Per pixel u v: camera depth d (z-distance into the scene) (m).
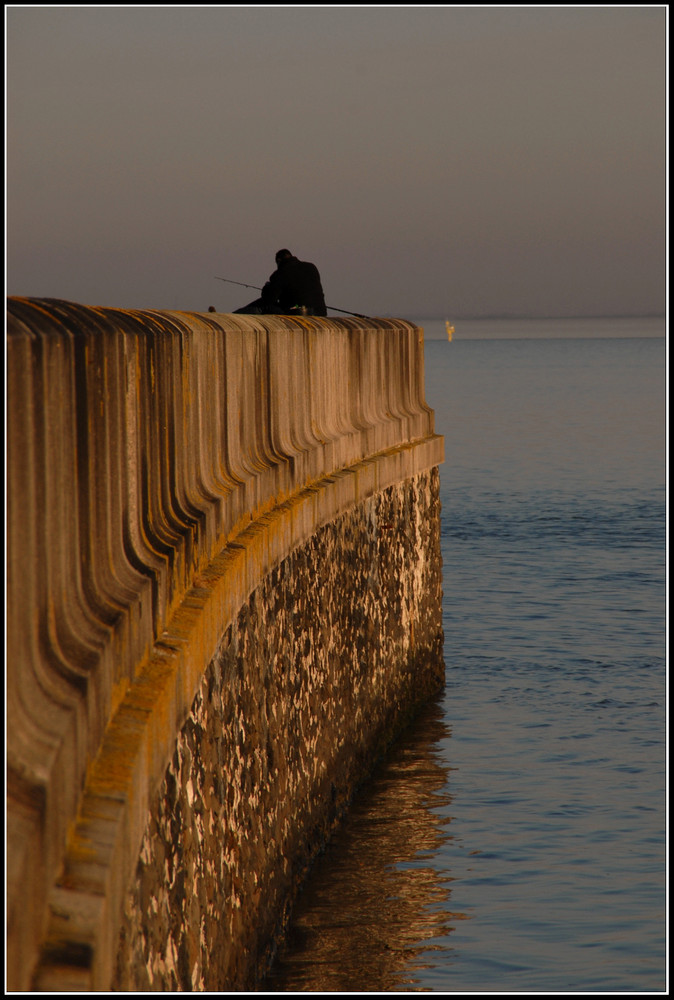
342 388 41.50
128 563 16.28
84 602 13.69
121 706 14.08
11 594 10.64
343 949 27.64
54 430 12.64
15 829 9.46
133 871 12.90
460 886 31.67
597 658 58.53
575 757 42.84
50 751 10.53
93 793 12.05
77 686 11.85
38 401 11.96
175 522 19.80
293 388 34.31
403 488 48.97
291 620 30.97
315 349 37.31
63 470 13.03
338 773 37.12
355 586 40.81
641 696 51.41
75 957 9.99
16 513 10.95
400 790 39.91
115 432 15.91
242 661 24.05
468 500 126.56
